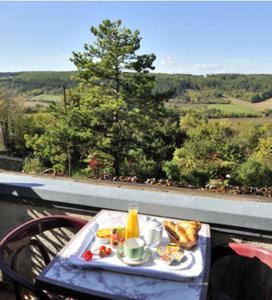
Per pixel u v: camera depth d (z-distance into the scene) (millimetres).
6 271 1123
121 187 1726
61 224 1457
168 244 1220
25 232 1338
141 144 10477
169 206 1463
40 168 8508
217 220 1407
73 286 987
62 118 10055
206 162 9312
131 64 9969
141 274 1043
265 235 1360
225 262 1500
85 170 9555
